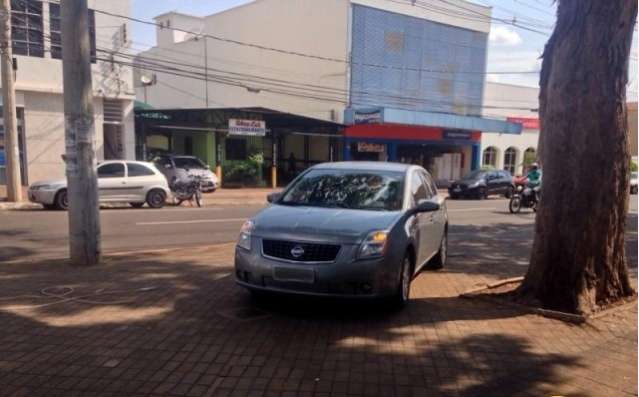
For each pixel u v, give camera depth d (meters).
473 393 3.92
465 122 33.00
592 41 5.59
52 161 20.38
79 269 7.48
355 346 4.71
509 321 5.53
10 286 6.43
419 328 5.23
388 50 31.31
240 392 3.80
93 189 7.70
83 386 3.84
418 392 3.90
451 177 36.47
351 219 5.59
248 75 33.81
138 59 29.55
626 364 4.55
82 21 7.28
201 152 28.80
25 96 19.52
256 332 4.98
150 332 4.91
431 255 7.55
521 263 9.13
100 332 4.89
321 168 7.05
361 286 5.22
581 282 5.86
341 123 29.77
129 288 6.43
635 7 5.57
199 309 5.63
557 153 5.88
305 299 6.03
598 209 5.85
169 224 13.20
